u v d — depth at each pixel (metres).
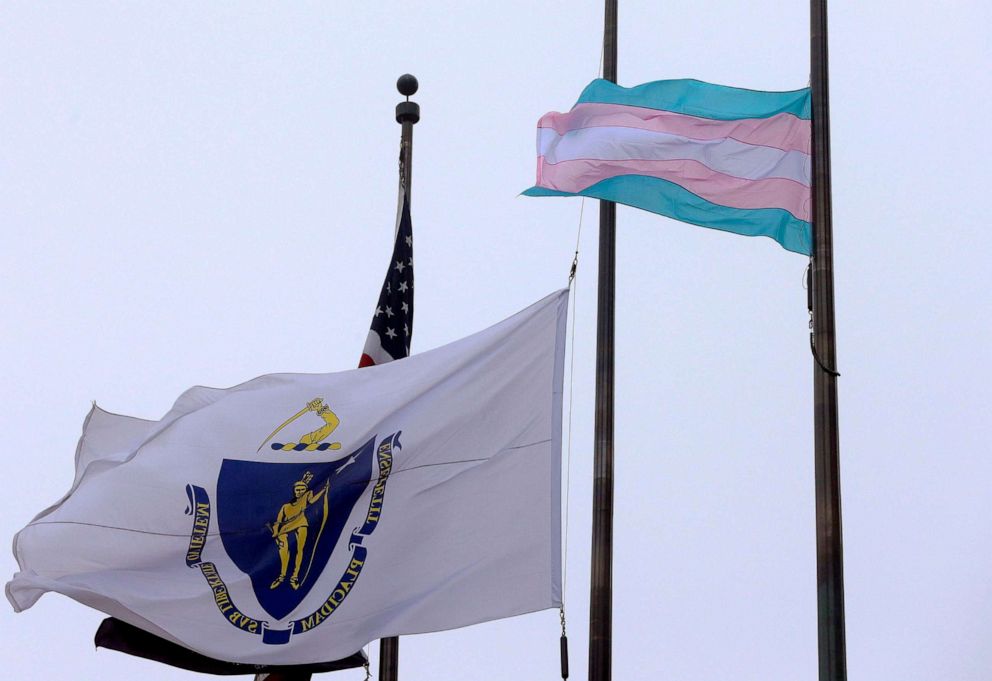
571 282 75.62
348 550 71.00
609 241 80.44
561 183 81.88
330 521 71.31
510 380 73.81
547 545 71.44
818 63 79.00
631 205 81.25
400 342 85.94
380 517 71.50
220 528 70.62
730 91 82.62
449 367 73.56
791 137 81.62
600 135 82.44
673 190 81.44
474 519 71.81
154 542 70.06
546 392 73.81
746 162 81.69
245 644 69.12
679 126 82.12
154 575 69.75
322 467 71.88
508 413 73.38
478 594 70.62
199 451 71.69
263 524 70.88
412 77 90.38
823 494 70.69
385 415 72.62
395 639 79.19
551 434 73.06
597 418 77.00
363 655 75.50
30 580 67.25
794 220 80.81
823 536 70.00
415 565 71.12
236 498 71.12
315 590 70.25
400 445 72.50
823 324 74.06
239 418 72.44
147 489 70.69
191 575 69.88
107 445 78.56
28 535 69.75
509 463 72.56
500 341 74.19
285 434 72.31
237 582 69.94
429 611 70.38
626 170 81.81
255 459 71.75
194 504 70.75
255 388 73.19
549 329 74.62
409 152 89.81
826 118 78.12
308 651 69.44
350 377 73.62
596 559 74.12
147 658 71.62
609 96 83.00
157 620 68.69
